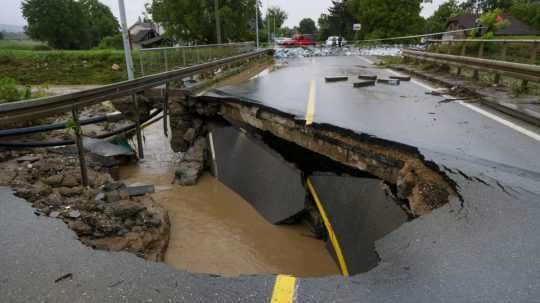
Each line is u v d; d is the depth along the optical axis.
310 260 5.17
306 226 6.11
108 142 8.95
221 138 8.97
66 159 7.09
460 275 2.56
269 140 8.04
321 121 6.32
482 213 3.27
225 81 12.95
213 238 5.76
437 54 13.52
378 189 4.93
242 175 7.63
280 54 31.23
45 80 28.45
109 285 2.62
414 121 6.38
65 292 2.54
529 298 2.29
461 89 9.38
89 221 4.38
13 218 3.75
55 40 69.88
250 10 40.84
